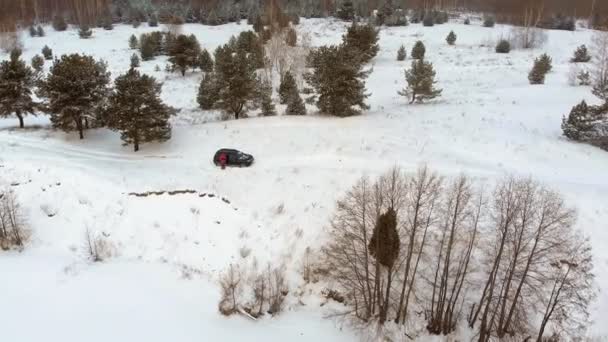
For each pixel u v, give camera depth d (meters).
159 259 22.19
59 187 25.70
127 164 29.02
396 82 47.69
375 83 47.62
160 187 26.08
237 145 30.89
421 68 39.12
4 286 19.75
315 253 21.89
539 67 44.22
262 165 28.22
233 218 24.09
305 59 46.38
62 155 29.88
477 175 25.14
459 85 45.59
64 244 22.73
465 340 18.77
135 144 30.66
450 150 28.67
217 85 36.16
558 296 18.23
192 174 27.56
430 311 19.33
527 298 19.20
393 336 18.92
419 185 20.00
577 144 29.81
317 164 27.69
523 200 19.05
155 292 20.03
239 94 35.59
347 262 20.41
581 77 42.69
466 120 33.78
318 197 24.56
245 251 22.47
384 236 17.86
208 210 24.55
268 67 48.03
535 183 22.70
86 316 18.30
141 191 25.72
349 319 19.58
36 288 19.75
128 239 23.00
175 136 32.97
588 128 29.92
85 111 31.70
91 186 25.94
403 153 28.23
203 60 51.59
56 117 31.95
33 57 53.03
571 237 19.23
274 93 45.78
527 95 40.44
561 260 19.41
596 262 19.70
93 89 32.34
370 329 19.14
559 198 21.27
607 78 40.12
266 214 24.25
